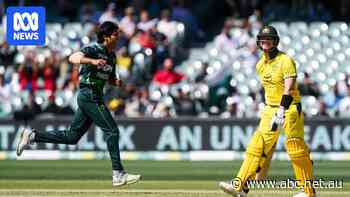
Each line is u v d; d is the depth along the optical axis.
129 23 82.75
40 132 38.31
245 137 65.38
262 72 34.66
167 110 71.50
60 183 45.94
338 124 65.25
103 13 88.69
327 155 65.19
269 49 34.16
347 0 93.56
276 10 92.50
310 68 84.50
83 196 38.16
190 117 65.56
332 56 86.00
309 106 75.69
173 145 65.50
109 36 36.94
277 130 34.16
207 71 80.38
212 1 95.50
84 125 38.03
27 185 44.50
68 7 91.44
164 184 45.91
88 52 36.75
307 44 86.62
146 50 80.88
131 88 73.31
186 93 73.31
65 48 83.12
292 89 33.72
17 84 76.38
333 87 78.88
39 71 76.50
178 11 88.75
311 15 92.19
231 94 77.19
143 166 58.94
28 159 64.19
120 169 37.28
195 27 89.25
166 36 83.00
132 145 65.56
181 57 84.62
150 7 92.12
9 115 75.31
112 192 40.09
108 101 71.69
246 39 83.88
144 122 65.50
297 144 34.28
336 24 88.69
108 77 37.44
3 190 40.88
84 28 85.81
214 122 65.50
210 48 86.62
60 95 74.69
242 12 92.88
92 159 64.31
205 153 65.44
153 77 78.94
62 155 65.06
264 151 34.56
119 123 65.50
